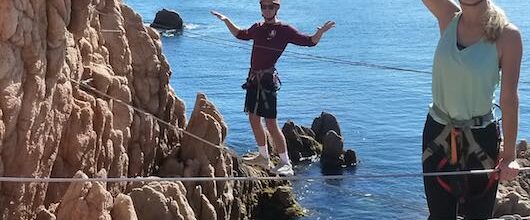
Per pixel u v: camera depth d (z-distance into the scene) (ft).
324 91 165.68
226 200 70.03
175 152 68.28
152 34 67.77
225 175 69.05
